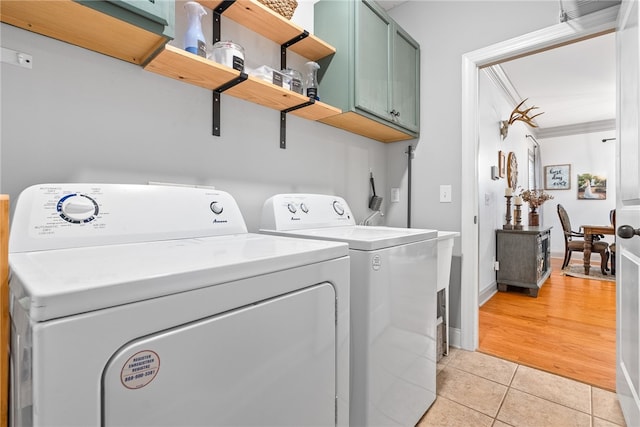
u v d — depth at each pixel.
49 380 0.43
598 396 1.63
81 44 1.07
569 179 6.24
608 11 1.68
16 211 0.82
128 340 0.50
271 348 0.72
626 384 1.40
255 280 0.68
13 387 0.51
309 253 0.82
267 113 1.69
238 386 0.65
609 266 4.95
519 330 2.54
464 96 2.19
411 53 2.31
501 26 2.05
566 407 1.54
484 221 3.44
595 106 4.97
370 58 1.88
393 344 1.21
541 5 1.90
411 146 2.47
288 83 1.61
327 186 2.06
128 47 1.10
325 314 0.87
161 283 0.54
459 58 2.22
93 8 0.88
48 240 0.83
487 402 1.58
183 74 1.27
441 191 2.31
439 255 1.85
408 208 2.46
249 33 1.60
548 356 2.08
